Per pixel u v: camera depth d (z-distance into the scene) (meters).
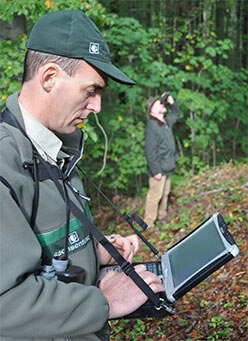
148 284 1.27
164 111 5.53
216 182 6.73
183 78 7.46
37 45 1.04
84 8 3.96
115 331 3.30
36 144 1.12
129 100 7.30
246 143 8.42
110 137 7.19
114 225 6.61
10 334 0.95
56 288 1.01
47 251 1.12
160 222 6.06
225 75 7.76
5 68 4.01
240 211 5.02
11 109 1.12
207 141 7.78
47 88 1.05
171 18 9.12
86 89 1.06
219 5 9.73
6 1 3.76
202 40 8.01
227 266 3.80
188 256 1.56
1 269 0.90
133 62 7.27
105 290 1.28
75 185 1.31
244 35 11.14
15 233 0.95
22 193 1.03
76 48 1.02
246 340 2.71
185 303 3.47
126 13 9.47
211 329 2.99
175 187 7.33
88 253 1.24
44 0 3.76
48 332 0.98
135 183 8.18
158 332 3.14
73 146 1.30
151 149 5.58
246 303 3.10
